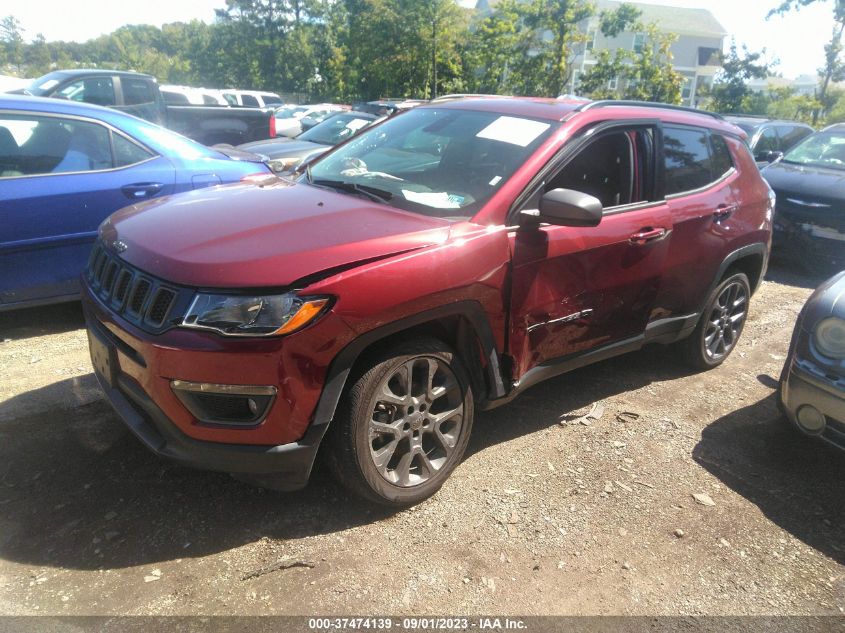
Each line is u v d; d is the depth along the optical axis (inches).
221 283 93.2
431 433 116.0
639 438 143.6
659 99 1392.7
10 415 135.6
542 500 120.0
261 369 93.0
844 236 279.6
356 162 145.2
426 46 1425.9
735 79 1560.0
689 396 165.9
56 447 125.3
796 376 130.6
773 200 188.2
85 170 182.1
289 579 97.2
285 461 98.2
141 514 108.7
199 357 92.3
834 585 104.2
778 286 280.2
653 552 108.9
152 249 103.8
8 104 172.6
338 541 105.7
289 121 592.4
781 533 115.6
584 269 130.6
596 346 142.6
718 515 119.3
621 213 138.7
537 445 138.3
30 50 3235.7
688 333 167.3
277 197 126.0
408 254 104.0
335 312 95.8
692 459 137.1
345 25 1994.3
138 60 2755.9
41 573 95.3
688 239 153.2
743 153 179.5
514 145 130.1
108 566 97.4
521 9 1302.9
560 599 97.7
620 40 1834.4
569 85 1657.2
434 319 108.3
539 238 121.1
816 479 132.5
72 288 182.4
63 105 181.8
